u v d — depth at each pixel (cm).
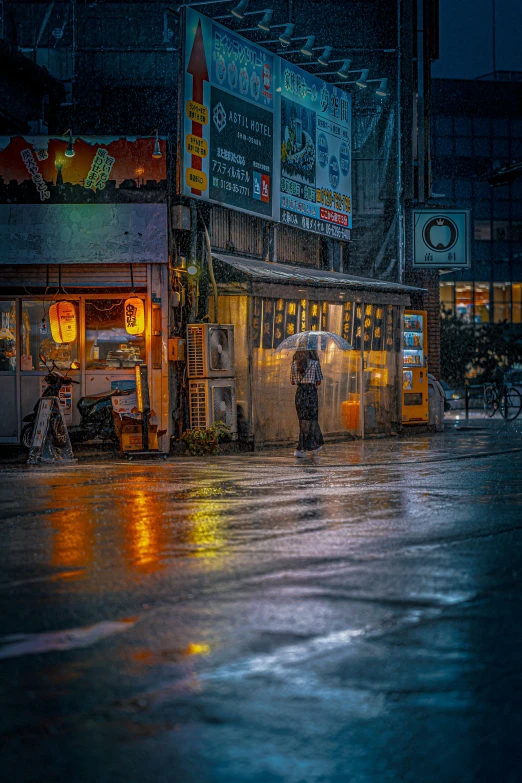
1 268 1845
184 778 362
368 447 1978
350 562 744
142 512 1033
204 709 427
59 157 1806
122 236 1809
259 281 1886
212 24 1955
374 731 402
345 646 520
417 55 2550
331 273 2356
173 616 588
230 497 1156
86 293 1878
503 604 611
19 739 400
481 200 7512
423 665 488
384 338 2306
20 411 1878
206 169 1938
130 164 1812
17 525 949
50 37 2250
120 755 382
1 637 550
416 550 790
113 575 710
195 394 1861
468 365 5622
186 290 1923
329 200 2417
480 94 7431
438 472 1431
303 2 2442
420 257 2569
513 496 1132
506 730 404
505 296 7625
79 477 1407
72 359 1878
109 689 457
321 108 2373
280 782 356
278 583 673
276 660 495
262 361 1952
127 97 2252
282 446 2008
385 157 2542
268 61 2155
